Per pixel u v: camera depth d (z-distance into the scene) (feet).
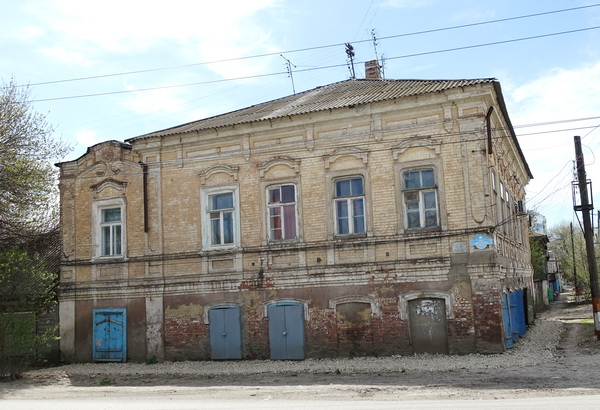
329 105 66.44
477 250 57.41
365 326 60.80
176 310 68.33
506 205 75.46
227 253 66.80
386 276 60.29
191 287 67.87
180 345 67.67
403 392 40.75
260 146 67.05
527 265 99.40
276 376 53.47
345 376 50.85
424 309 59.11
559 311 138.62
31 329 61.77
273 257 65.00
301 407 35.40
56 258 77.05
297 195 64.80
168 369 62.44
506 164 77.25
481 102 58.70
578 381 41.68
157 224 70.33
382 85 73.36
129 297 70.54
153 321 69.15
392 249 60.49
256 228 66.03
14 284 64.34
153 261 69.92
